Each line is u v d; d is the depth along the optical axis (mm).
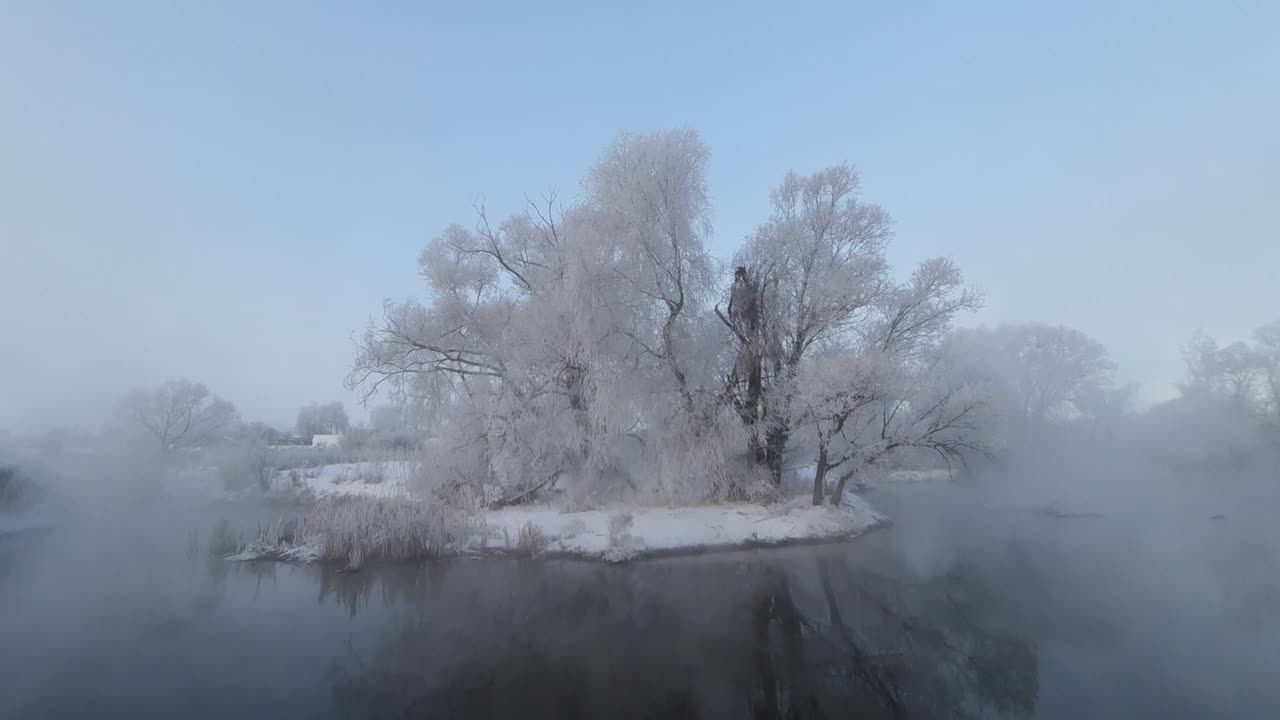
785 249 22516
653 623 11203
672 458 19875
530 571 14992
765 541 17703
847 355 19359
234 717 7535
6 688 8367
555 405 20812
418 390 23172
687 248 20609
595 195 21125
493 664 9320
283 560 15766
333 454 38844
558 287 20734
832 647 9891
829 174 22594
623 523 17188
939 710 7602
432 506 18219
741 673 8930
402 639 10359
